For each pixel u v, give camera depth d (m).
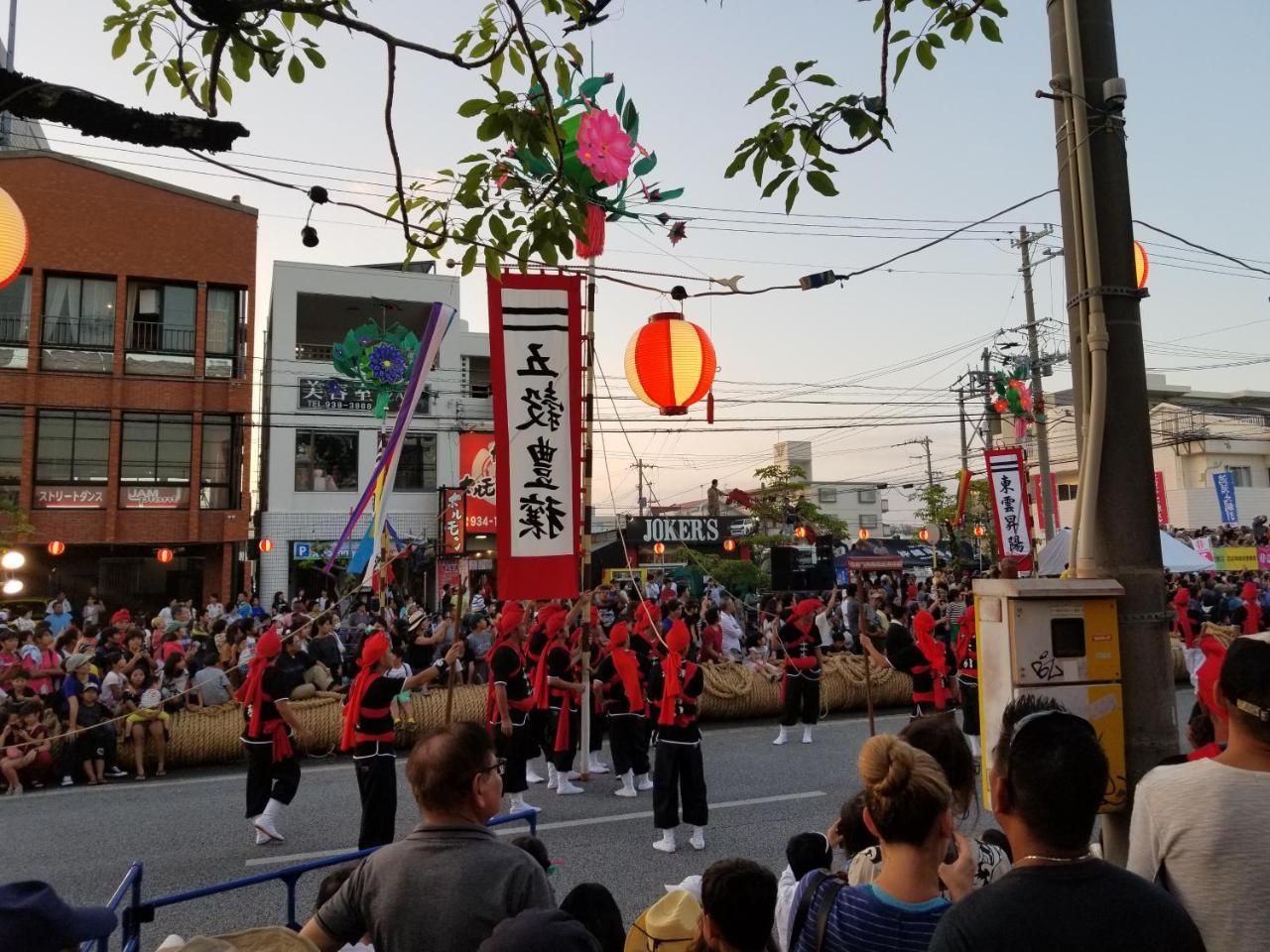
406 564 25.38
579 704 9.86
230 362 23.88
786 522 33.91
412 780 2.47
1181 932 1.51
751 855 6.61
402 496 26.61
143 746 9.27
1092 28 3.04
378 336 25.61
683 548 18.67
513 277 8.23
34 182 22.16
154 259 23.09
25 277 22.14
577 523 8.23
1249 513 34.06
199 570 24.70
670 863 6.43
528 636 9.38
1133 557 2.84
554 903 2.35
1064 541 7.17
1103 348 2.89
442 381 27.38
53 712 9.37
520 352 8.23
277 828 7.37
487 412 27.69
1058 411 36.09
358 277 27.16
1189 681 14.74
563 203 3.39
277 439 25.62
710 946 2.54
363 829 6.43
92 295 22.73
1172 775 2.01
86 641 11.90
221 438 23.72
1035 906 1.53
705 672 12.42
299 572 25.44
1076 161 3.01
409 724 10.07
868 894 2.09
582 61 3.28
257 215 24.28
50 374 22.05
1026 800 1.65
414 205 3.46
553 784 9.02
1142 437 2.91
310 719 10.04
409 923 2.24
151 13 3.16
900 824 2.06
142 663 9.72
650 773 9.21
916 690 10.65
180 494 23.16
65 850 6.85
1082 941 1.47
